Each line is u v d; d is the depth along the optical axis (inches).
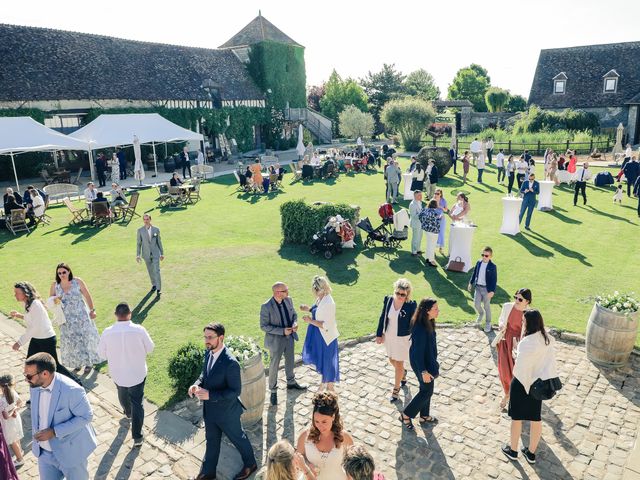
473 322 345.1
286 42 1782.7
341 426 152.4
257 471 203.2
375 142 2020.2
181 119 1355.8
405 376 279.9
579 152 1320.1
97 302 392.8
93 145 922.7
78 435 172.2
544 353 197.9
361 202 774.5
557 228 593.3
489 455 212.7
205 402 193.3
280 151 1685.5
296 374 285.7
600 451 213.6
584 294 388.8
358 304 380.5
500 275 437.1
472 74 3356.3
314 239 504.1
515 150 1357.0
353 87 2410.2
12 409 205.0
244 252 522.0
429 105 1550.2
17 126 860.6
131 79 1278.3
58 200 828.6
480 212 687.7
